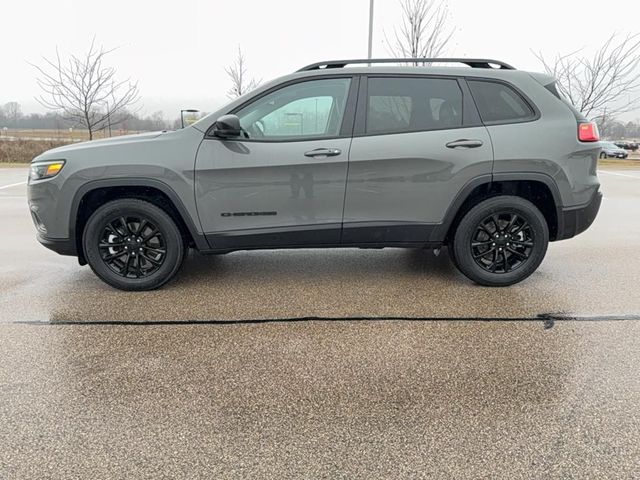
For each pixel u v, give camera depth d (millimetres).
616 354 2926
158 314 3535
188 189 3750
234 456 2062
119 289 4020
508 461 2031
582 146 3857
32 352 2953
